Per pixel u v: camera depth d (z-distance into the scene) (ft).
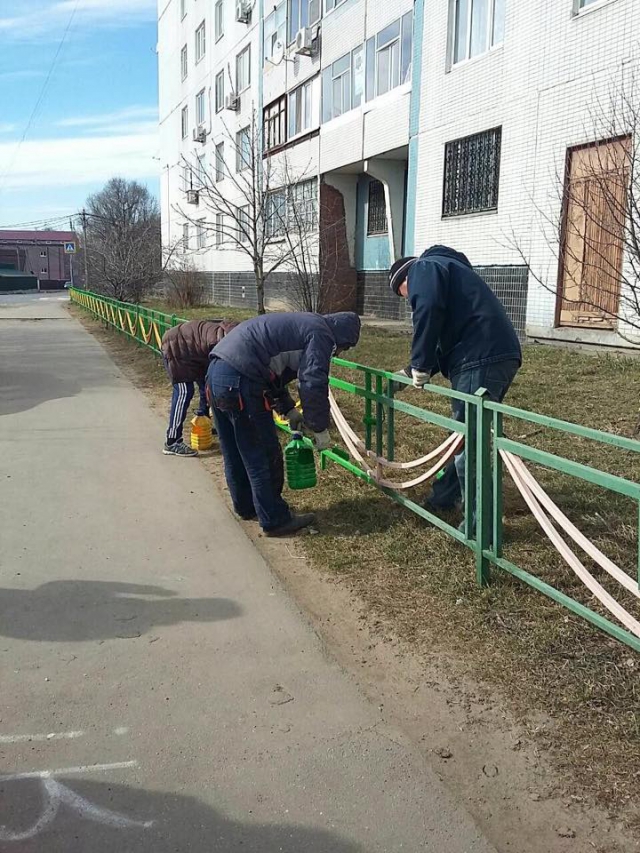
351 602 12.15
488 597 11.71
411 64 52.90
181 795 7.77
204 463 20.90
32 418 27.07
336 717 9.11
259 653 10.61
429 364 13.30
